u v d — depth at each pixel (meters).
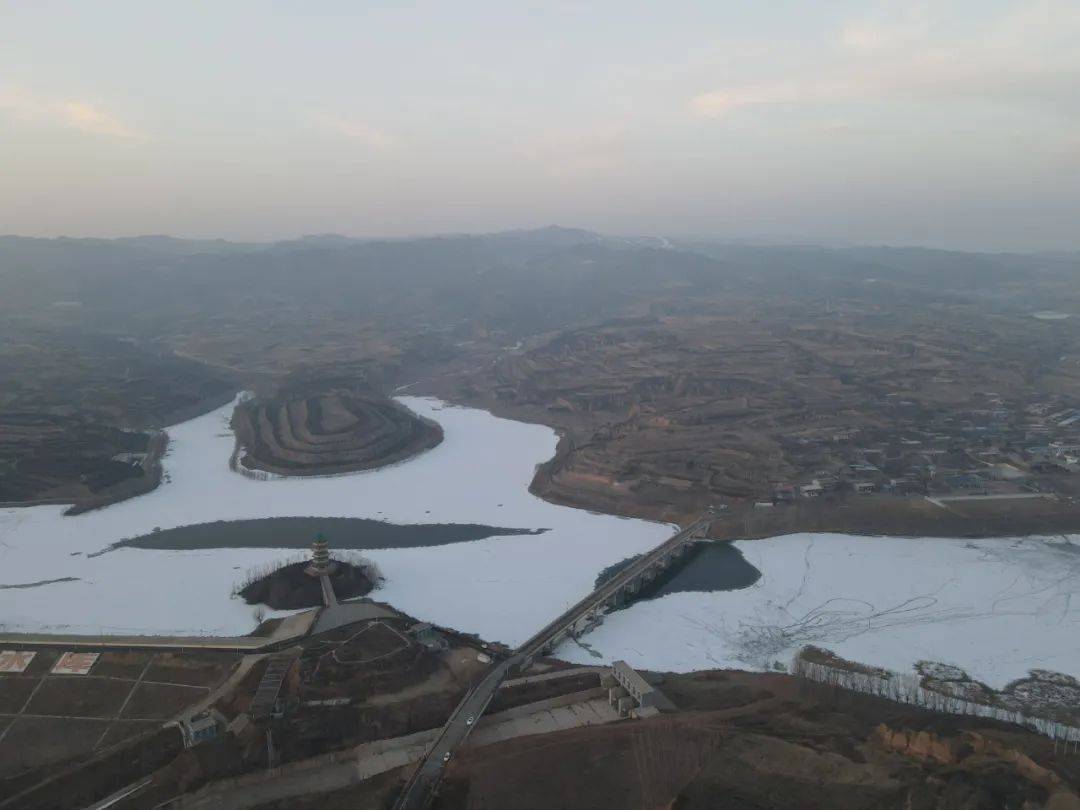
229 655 169.62
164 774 131.25
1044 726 147.62
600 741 134.75
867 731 136.88
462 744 137.88
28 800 125.06
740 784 120.50
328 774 132.00
